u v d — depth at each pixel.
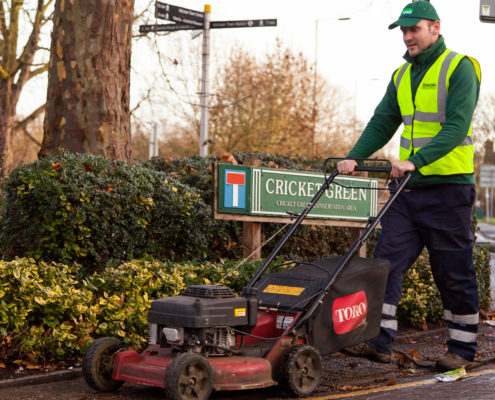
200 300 7.95
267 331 8.73
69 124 15.20
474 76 9.56
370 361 10.79
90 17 15.06
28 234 12.23
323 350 8.72
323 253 16.44
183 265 12.15
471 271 10.08
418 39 9.62
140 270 11.00
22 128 45.66
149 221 13.07
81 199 12.00
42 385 8.97
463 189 9.73
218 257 14.45
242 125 59.47
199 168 15.69
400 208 9.97
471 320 10.20
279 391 8.79
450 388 8.97
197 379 7.62
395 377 9.76
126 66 15.73
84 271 12.32
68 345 9.71
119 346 8.51
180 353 8.00
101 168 12.55
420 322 14.27
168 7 31.48
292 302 8.71
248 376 7.95
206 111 37.34
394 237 9.90
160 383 7.62
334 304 8.77
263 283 9.19
